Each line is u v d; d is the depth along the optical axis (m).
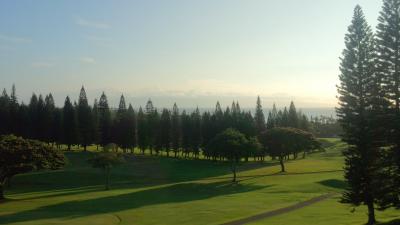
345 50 42.84
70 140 138.62
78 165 111.94
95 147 157.38
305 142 109.31
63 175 97.12
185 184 80.25
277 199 61.12
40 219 48.34
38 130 140.75
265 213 49.28
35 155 70.19
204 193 72.31
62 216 50.34
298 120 161.12
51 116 141.75
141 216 49.44
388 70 40.59
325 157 136.12
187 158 138.50
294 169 105.44
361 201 41.94
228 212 50.72
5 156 67.44
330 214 47.44
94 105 154.50
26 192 78.81
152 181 94.31
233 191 74.38
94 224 44.94
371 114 41.22
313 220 43.53
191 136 140.88
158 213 51.25
